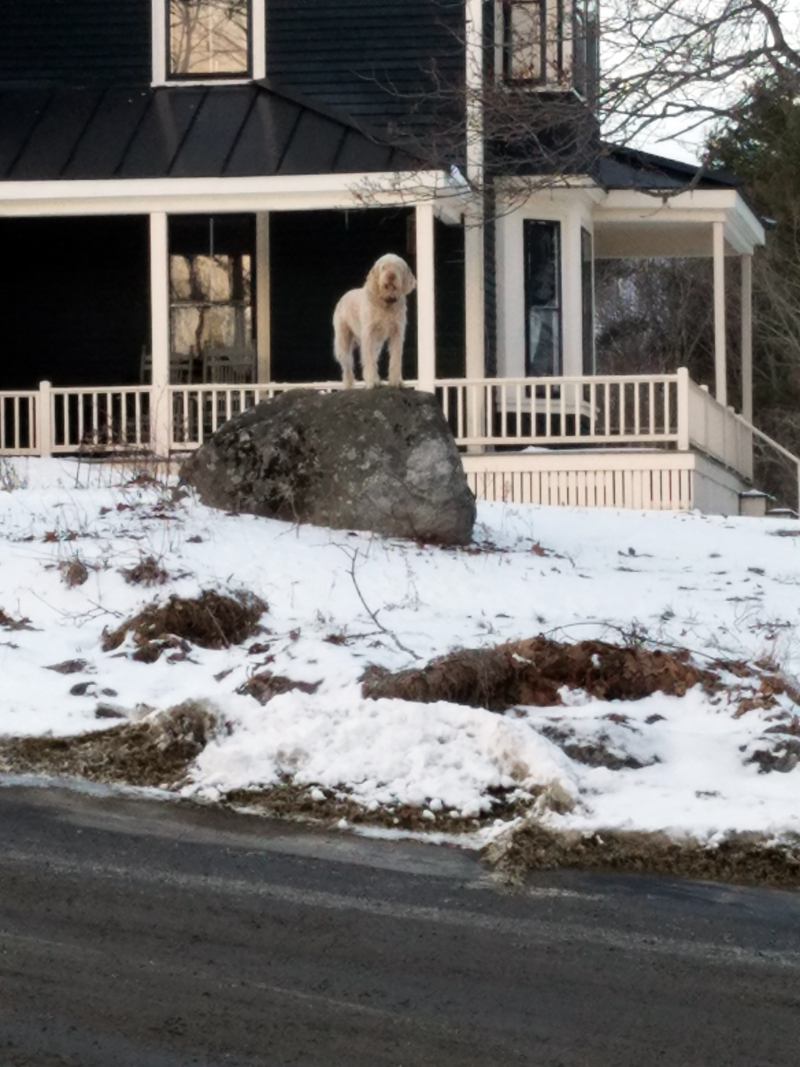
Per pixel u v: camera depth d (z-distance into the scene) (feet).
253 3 69.10
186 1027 16.19
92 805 23.17
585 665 28.02
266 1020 16.42
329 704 25.46
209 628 31.12
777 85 44.01
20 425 70.13
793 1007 17.19
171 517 42.06
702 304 136.05
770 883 21.27
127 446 55.06
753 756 24.58
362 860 21.48
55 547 37.27
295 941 18.53
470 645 30.96
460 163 62.85
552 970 17.98
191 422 69.82
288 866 21.09
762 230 80.74
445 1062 15.64
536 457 61.00
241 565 37.50
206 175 62.08
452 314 68.90
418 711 25.02
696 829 22.07
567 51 64.28
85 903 19.43
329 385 60.95
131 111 67.87
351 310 47.75
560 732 25.30
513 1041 16.15
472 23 64.69
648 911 20.01
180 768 24.52
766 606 37.76
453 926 19.21
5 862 20.72
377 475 42.73
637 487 60.64
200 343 70.79
